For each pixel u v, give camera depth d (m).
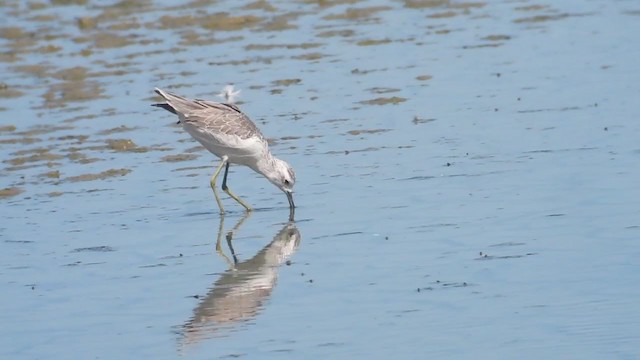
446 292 12.81
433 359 11.10
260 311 12.73
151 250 15.13
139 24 29.83
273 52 26.55
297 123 20.83
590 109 20.05
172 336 12.13
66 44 28.20
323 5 31.02
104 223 16.33
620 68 22.78
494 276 13.19
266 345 11.72
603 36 25.69
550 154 17.75
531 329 11.64
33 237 15.79
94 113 22.33
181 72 25.17
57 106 23.00
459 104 21.22
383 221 15.49
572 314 11.95
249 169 18.81
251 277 13.88
